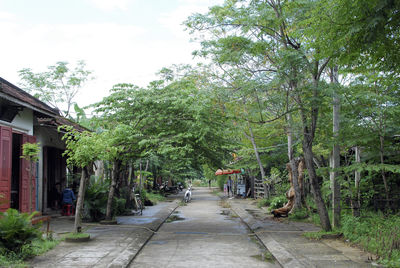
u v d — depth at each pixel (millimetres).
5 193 10781
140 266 7477
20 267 6668
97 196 14727
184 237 11312
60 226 12391
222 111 12039
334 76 10898
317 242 9586
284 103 10852
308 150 10852
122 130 10617
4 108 11055
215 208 23031
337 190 11078
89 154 9445
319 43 7371
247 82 10859
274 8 10531
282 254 8172
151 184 32250
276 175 23516
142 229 12203
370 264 7113
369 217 10617
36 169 14117
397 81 9539
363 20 6285
